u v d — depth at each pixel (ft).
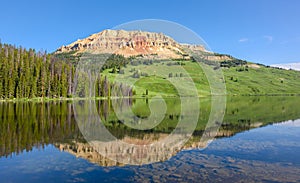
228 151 25.94
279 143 30.45
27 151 27.12
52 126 45.16
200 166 21.12
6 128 43.21
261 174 19.56
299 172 20.15
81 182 18.17
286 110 85.20
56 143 30.60
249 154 24.95
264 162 22.49
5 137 34.94
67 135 35.83
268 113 72.95
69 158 23.99
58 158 24.12
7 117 62.13
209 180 18.35
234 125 46.52
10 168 21.50
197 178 18.71
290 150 26.89
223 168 20.79
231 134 36.55
